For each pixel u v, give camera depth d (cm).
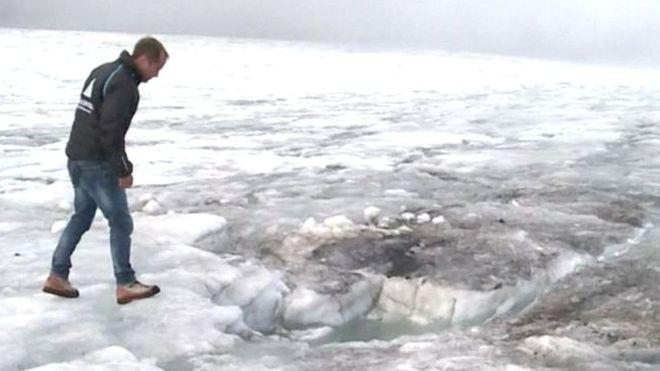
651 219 870
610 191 1014
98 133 494
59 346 473
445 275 657
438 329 604
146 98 2264
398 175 1091
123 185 498
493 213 864
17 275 597
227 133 1554
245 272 633
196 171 1110
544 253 718
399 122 1783
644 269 696
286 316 610
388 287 652
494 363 488
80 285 574
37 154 1230
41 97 2139
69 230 540
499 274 663
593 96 2611
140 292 546
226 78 3041
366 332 599
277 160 1209
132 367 443
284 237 752
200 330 513
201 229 745
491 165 1194
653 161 1269
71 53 4006
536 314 593
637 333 547
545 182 1067
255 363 482
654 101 2438
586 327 561
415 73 3634
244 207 882
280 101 2242
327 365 486
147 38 482
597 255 738
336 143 1422
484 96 2548
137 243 688
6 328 490
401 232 779
